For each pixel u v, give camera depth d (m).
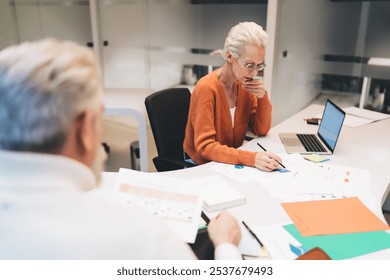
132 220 0.60
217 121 1.87
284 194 1.39
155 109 2.00
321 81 3.73
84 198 0.58
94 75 0.60
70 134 0.56
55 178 0.55
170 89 2.16
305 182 1.48
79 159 0.59
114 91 3.13
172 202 1.19
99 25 4.01
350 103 4.02
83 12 4.16
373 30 3.76
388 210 2.63
